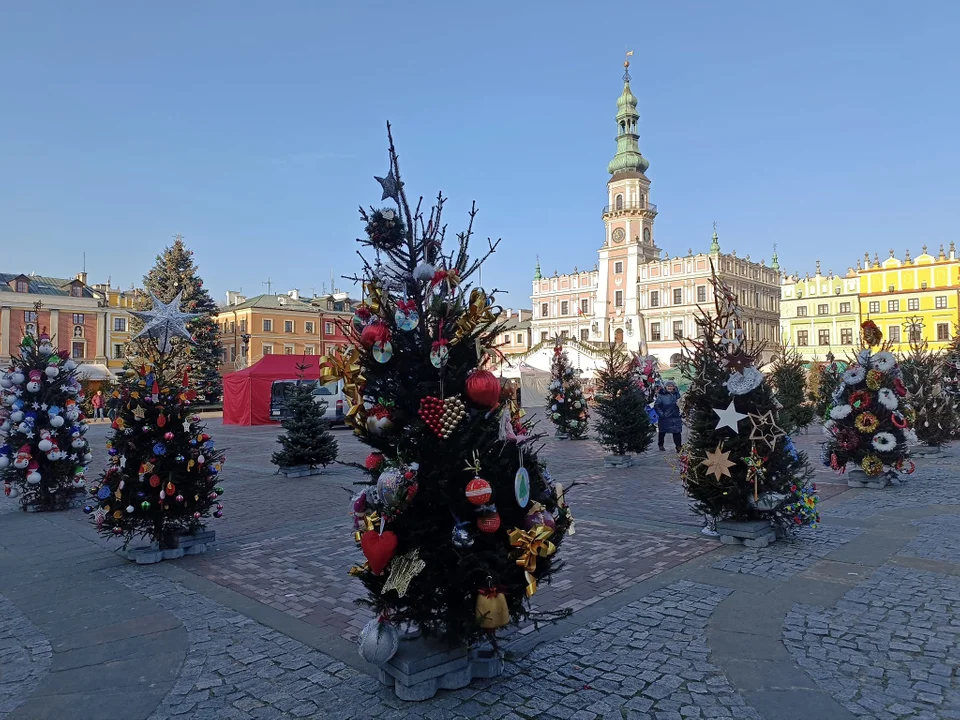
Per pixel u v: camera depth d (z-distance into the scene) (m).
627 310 67.56
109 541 8.21
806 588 5.81
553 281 76.88
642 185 69.31
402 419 4.16
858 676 4.09
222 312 65.56
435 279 4.11
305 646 4.75
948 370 17.53
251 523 9.15
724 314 7.84
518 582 4.09
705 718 3.63
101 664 4.52
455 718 3.67
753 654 4.46
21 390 10.36
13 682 4.28
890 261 59.88
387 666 4.04
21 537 8.58
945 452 15.23
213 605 5.71
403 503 3.85
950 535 7.51
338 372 4.21
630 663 4.36
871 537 7.52
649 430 14.53
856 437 10.76
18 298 53.53
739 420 7.34
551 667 4.32
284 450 14.20
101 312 57.47
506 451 4.19
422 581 3.93
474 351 4.24
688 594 5.73
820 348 62.94
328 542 7.95
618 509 9.66
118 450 7.23
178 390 7.45
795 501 7.31
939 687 3.92
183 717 3.76
